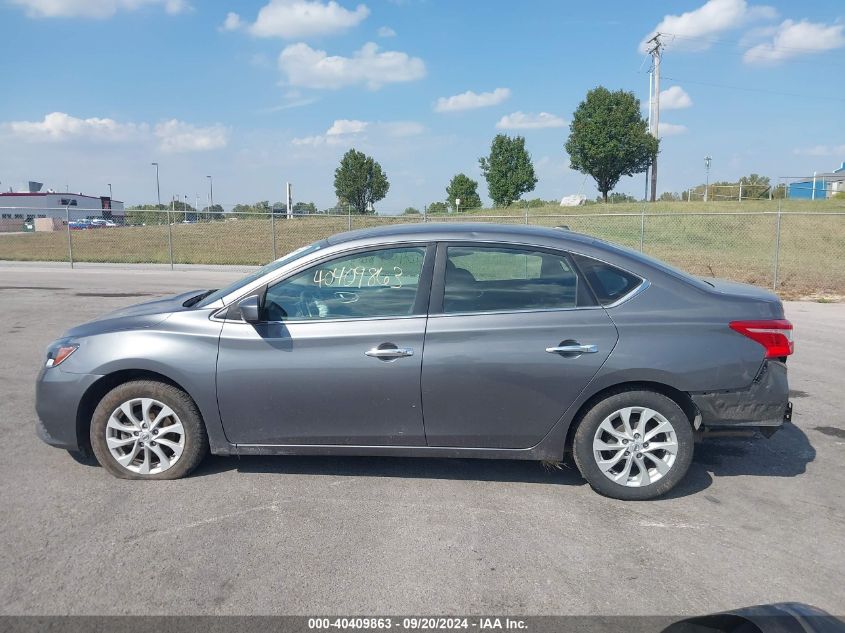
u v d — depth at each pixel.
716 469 4.67
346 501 4.09
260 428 4.23
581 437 4.11
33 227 46.06
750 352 4.04
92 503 4.02
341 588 3.14
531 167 44.59
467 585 3.18
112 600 3.03
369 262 4.25
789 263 21.09
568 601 3.05
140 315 4.48
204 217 28.19
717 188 44.62
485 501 4.12
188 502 4.05
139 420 4.34
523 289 4.16
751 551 3.52
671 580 3.24
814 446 5.12
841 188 47.44
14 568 3.29
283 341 4.13
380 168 44.69
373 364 4.07
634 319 4.06
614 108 41.41
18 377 6.88
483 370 4.03
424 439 4.16
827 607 3.01
